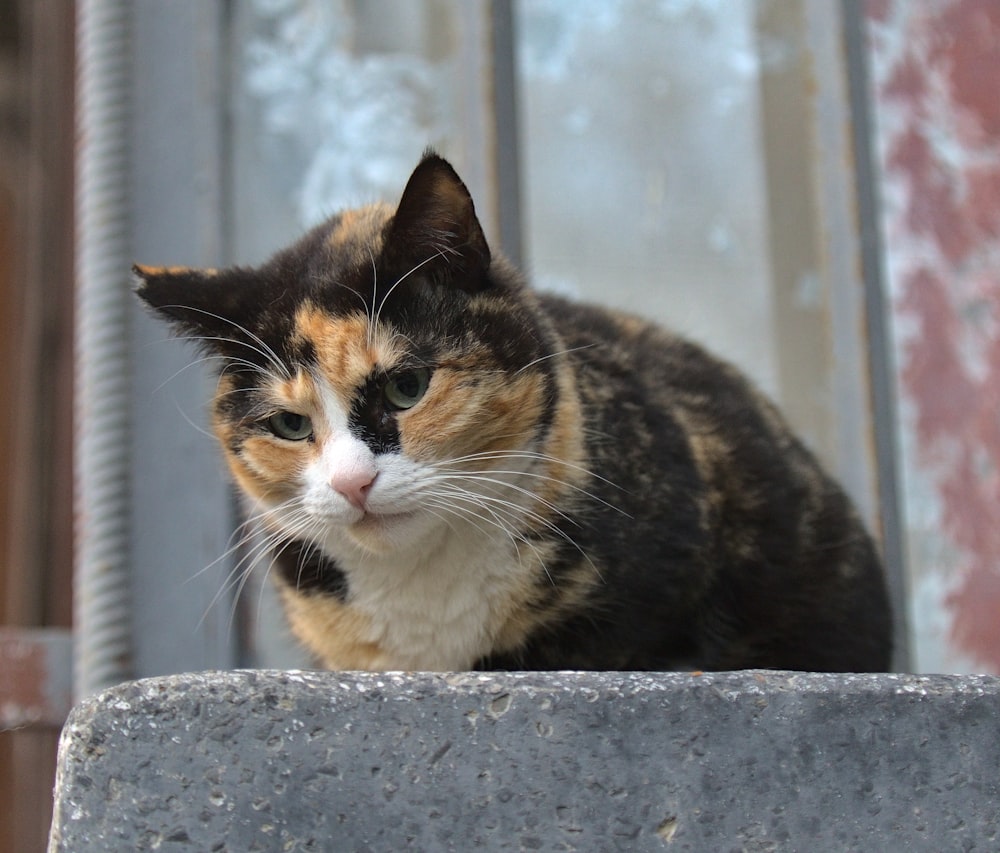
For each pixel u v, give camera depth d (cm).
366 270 330
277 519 348
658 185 592
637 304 585
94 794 207
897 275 575
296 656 433
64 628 672
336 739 211
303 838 208
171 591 470
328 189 539
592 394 350
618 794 213
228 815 208
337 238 355
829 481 416
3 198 689
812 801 215
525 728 213
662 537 329
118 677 465
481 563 328
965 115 582
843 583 392
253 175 532
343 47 550
